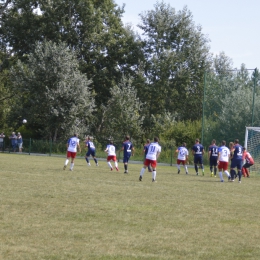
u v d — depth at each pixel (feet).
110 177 85.15
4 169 91.91
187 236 36.58
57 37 219.82
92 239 34.27
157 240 34.81
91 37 229.25
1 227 36.70
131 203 51.83
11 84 222.69
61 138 199.31
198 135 186.80
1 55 228.43
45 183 68.03
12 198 51.21
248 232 38.96
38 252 30.19
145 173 102.99
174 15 250.37
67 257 29.30
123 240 34.37
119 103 203.62
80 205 48.65
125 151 99.60
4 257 28.73
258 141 125.18
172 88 246.68
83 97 199.82
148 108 244.42
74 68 210.38
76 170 99.96
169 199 57.00
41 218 40.88
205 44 260.42
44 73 196.95
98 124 221.25
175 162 160.25
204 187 75.56
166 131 193.36
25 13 223.51
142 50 245.86
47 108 198.29
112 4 241.96
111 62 239.09
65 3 220.02
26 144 188.24
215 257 30.63
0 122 215.10
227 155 90.89
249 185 84.64
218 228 40.14
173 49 253.03
